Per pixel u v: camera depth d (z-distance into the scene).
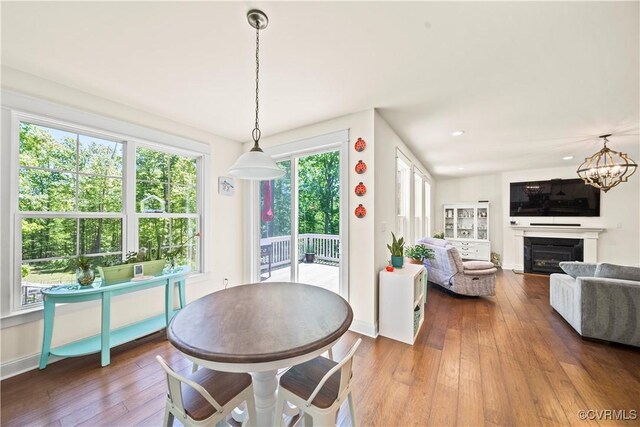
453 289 3.95
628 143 3.77
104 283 2.21
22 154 2.06
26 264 2.07
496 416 1.59
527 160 4.92
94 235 2.44
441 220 7.09
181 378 1.04
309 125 3.15
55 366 2.10
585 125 3.09
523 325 2.97
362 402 1.72
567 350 2.39
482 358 2.25
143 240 2.80
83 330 2.31
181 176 3.21
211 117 2.92
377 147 2.77
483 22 1.47
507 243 6.08
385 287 2.69
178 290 2.95
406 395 1.78
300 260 3.55
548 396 1.77
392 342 2.56
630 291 2.38
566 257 5.40
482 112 2.75
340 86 2.23
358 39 1.63
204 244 3.36
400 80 2.12
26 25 1.49
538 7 1.36
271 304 1.60
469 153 4.44
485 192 6.56
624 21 1.45
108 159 2.55
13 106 1.94
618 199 5.07
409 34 1.58
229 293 1.81
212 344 1.13
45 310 2.02
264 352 1.07
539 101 2.48
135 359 2.22
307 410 1.19
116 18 1.45
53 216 2.20
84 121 2.30
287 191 3.55
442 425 1.53
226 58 1.84
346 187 2.85
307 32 1.56
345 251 2.85
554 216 5.60
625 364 2.15
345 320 1.38
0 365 1.91
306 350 1.10
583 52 1.74
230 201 3.70
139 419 1.58
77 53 1.77
